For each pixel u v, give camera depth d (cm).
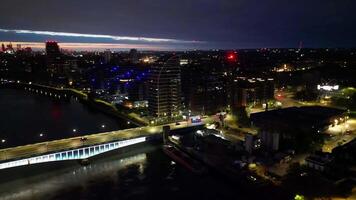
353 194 17162
